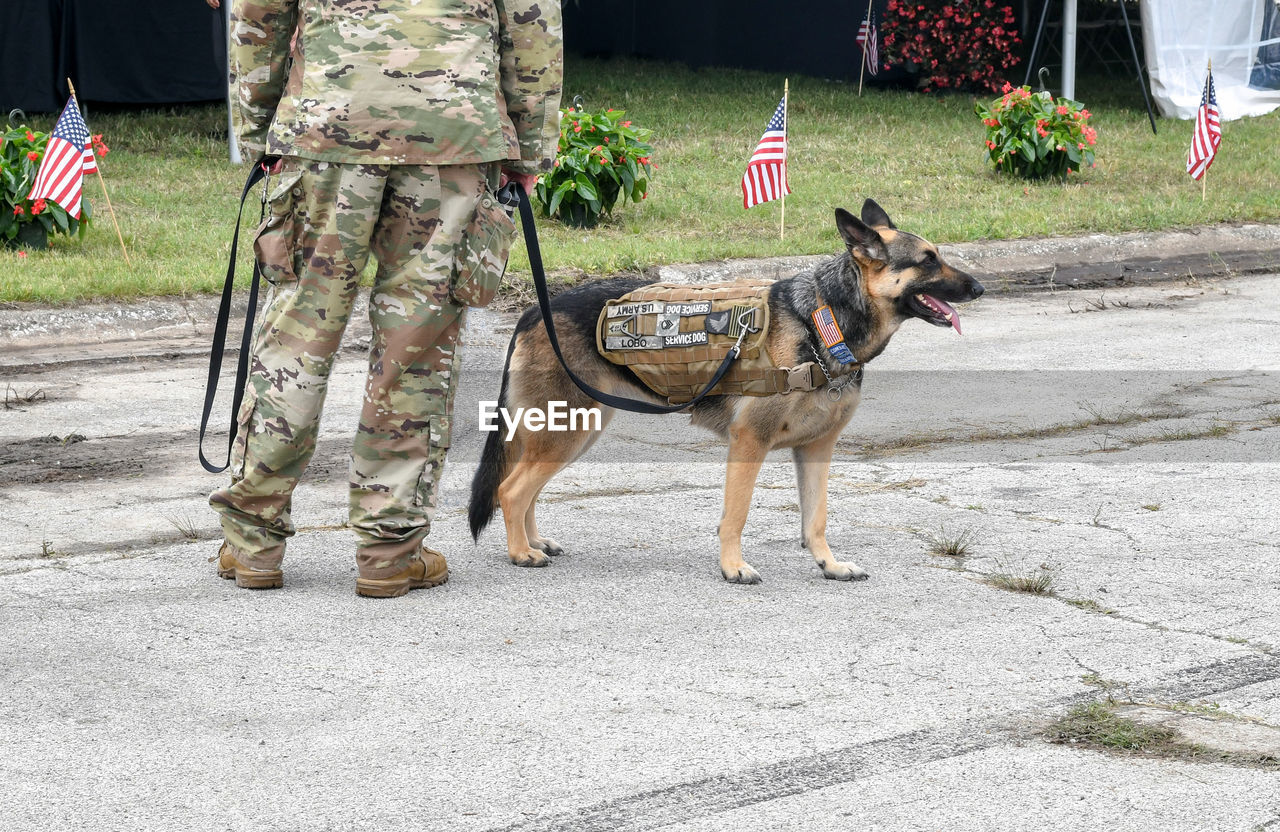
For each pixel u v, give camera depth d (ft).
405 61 13.25
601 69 68.23
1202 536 16.97
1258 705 11.75
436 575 14.97
